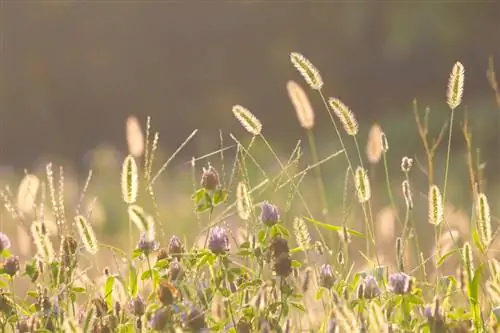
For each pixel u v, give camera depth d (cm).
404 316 392
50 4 3934
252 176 1652
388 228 512
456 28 3447
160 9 3922
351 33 3675
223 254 385
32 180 463
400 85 3588
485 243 413
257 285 393
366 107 3659
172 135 3859
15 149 3900
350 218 573
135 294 401
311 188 1688
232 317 378
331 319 383
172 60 3903
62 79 3959
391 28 3584
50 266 414
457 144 2755
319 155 2498
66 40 3956
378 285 417
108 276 436
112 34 3947
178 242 404
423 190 1598
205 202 400
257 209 515
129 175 378
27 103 3944
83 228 399
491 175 2027
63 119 3953
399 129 2881
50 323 392
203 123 3838
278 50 3806
